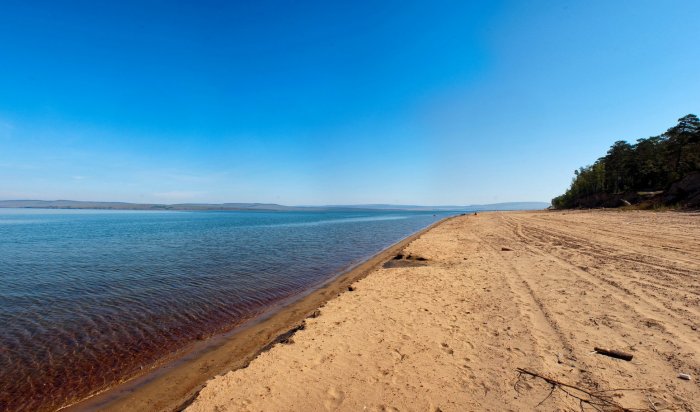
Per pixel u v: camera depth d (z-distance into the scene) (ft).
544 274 35.81
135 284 46.88
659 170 199.11
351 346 20.38
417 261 52.75
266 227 182.91
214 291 43.11
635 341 18.45
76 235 128.88
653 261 37.83
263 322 30.86
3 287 45.65
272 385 16.29
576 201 260.42
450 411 13.56
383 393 15.15
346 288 41.16
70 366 23.30
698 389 13.80
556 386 14.76
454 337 20.85
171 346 26.35
